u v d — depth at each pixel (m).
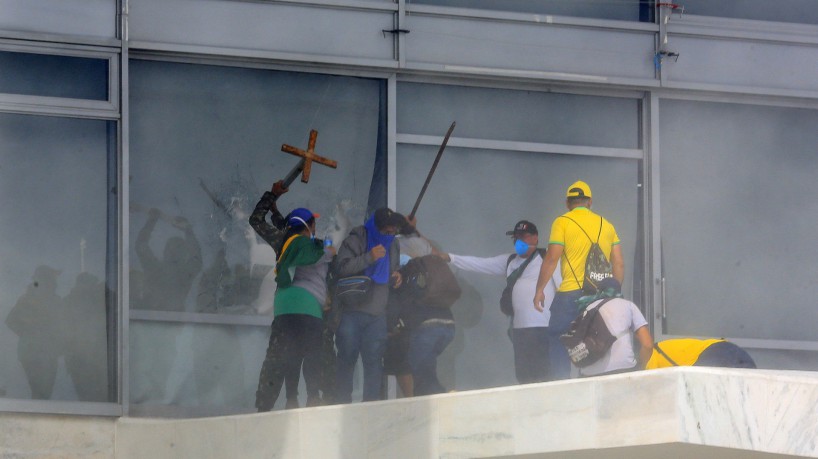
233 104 39.50
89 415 37.25
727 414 22.84
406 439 29.05
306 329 36.16
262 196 39.03
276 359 36.12
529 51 41.69
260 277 39.12
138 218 38.41
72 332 37.56
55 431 37.03
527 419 26.41
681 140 42.88
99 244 38.00
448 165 40.97
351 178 40.12
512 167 41.50
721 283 42.69
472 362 40.34
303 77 40.16
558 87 42.06
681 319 42.28
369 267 37.00
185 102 39.19
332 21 40.25
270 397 36.16
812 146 43.75
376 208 40.22
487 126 41.44
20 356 37.16
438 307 37.69
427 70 40.69
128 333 37.72
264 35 39.69
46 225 37.78
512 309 38.75
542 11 41.94
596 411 24.91
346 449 30.38
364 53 40.44
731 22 43.06
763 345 42.78
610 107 42.56
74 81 38.16
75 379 37.41
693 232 42.66
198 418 35.00
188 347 38.41
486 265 40.69
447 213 40.78
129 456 36.91
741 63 43.16
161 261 38.47
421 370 37.53
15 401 36.81
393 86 40.69
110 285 37.97
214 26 39.34
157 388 38.03
